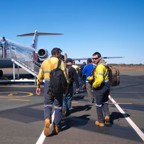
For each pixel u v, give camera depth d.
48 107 6.24
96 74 6.80
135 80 28.06
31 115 8.55
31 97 13.20
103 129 6.76
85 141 5.68
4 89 17.19
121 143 5.57
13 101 11.72
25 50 30.89
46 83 6.33
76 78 9.24
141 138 5.97
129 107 10.34
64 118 8.12
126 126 7.11
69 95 8.55
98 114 7.11
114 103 11.41
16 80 22.84
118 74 7.38
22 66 22.53
